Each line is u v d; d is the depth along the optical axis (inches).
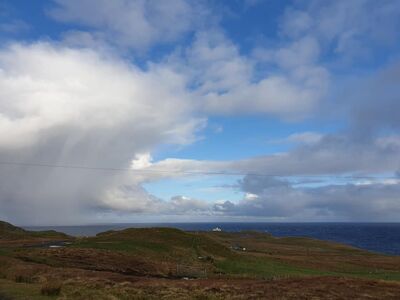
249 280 1895.9
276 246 5629.9
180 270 2406.5
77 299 1190.3
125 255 2564.0
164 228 3969.0
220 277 2230.6
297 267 2972.4
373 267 3309.5
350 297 1406.3
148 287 1482.5
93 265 2267.5
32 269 1834.4
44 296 1221.7
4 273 1731.1
